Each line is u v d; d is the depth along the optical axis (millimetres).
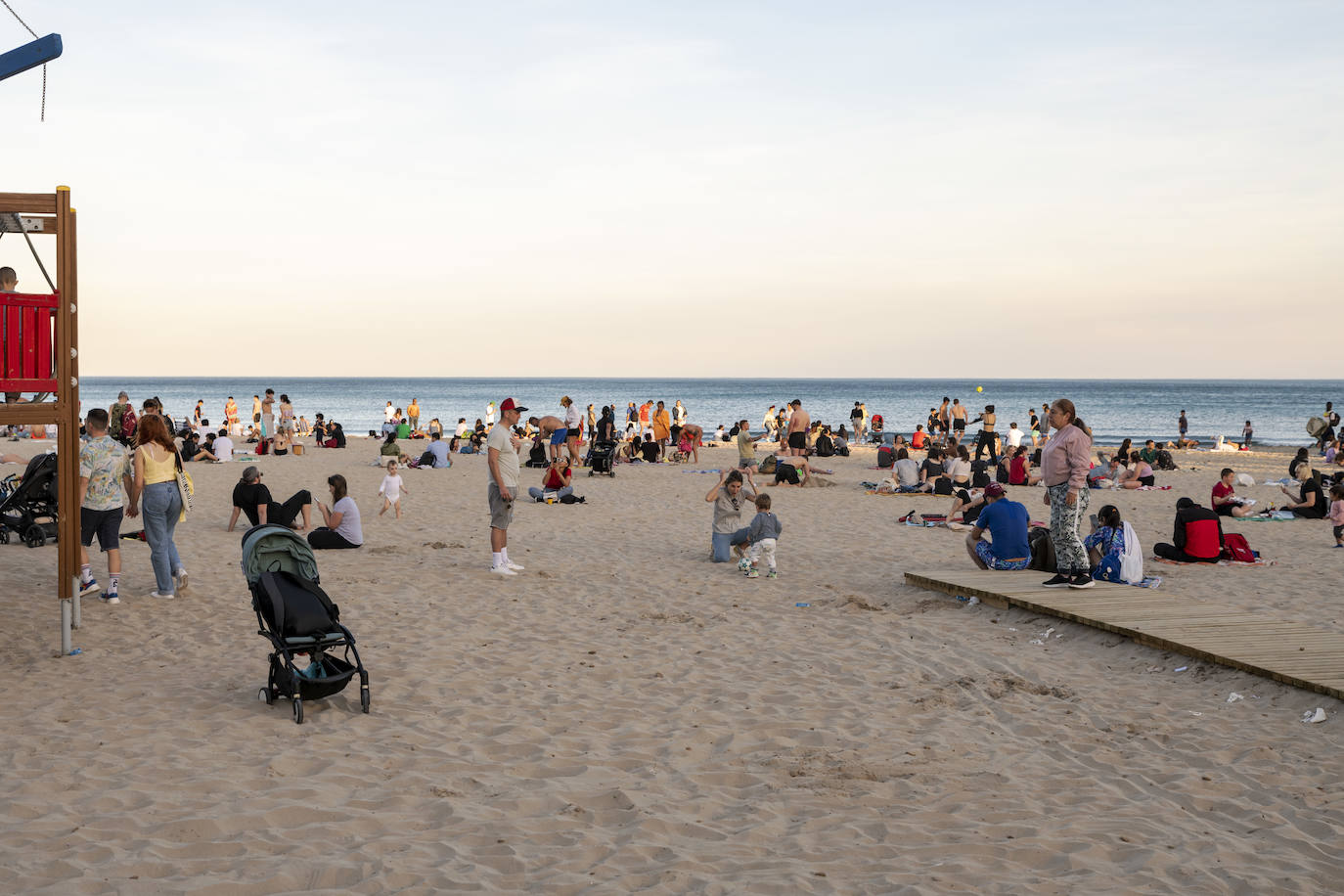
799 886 4129
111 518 9758
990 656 8305
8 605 9609
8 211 7441
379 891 4027
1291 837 4680
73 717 6352
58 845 4395
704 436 60250
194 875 4137
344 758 5699
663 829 4758
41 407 7734
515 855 4414
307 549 6961
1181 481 26469
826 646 8719
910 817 4941
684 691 7301
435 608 10031
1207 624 8484
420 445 37906
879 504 20422
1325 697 6574
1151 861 4410
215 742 5910
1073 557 10133
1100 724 6520
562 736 6230
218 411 112188
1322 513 18531
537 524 16891
